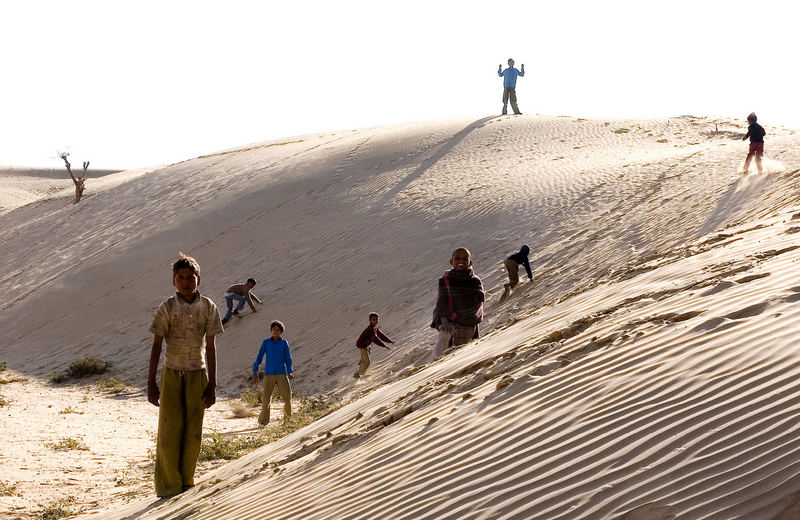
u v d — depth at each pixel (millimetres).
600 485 3502
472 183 25906
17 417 14336
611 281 9141
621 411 4113
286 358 12891
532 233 19781
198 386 7070
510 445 4324
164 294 24312
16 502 7898
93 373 19656
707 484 3170
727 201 15625
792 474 3000
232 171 38938
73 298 25969
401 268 20344
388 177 29391
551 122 37375
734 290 5441
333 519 4398
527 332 7520
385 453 5125
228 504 5652
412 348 15703
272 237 25734
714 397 3832
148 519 6176
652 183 20688
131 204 37969
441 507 3951
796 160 18234
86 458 10445
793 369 3779
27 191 89062
